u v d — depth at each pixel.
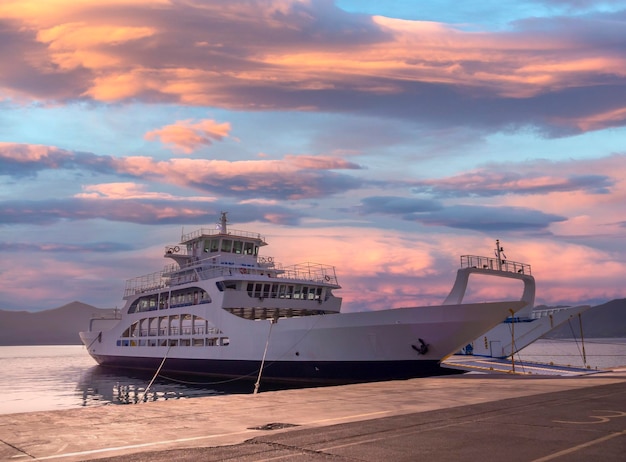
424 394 18.09
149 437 10.55
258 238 60.88
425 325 35.09
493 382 23.05
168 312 58.69
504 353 43.59
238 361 46.28
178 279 59.97
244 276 49.03
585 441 9.32
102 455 8.97
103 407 15.09
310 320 40.47
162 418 13.04
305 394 18.34
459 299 37.72
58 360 167.12
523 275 42.31
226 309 48.81
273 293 50.44
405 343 36.16
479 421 11.78
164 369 59.44
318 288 53.19
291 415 13.37
